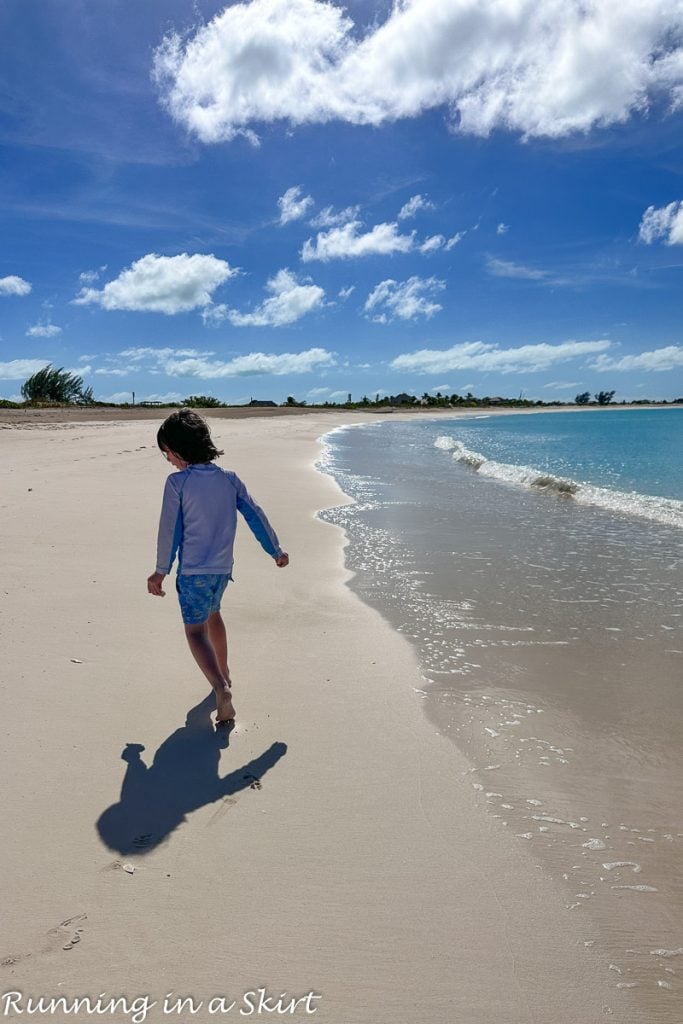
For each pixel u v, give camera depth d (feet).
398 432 111.75
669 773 8.59
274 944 5.69
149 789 7.91
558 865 6.81
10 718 9.46
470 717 10.02
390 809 7.70
